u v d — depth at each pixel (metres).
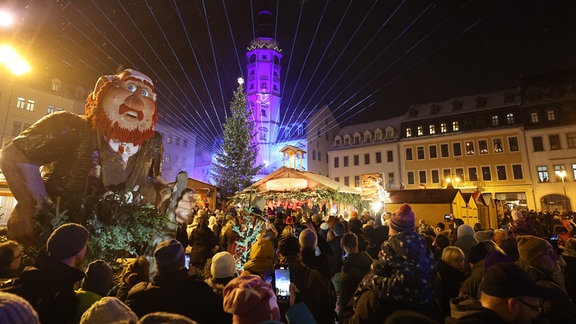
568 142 35.69
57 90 36.34
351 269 4.03
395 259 2.50
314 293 3.03
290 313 2.31
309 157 47.66
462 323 1.89
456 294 3.93
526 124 37.88
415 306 2.36
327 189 16.41
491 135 39.78
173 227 5.63
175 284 2.63
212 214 13.88
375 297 2.53
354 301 2.86
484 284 2.01
